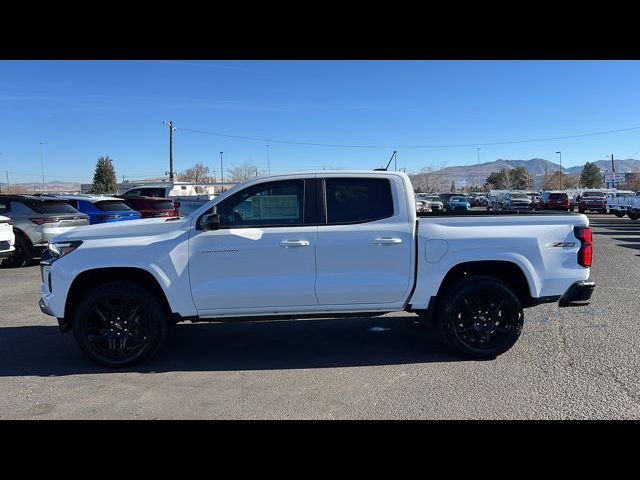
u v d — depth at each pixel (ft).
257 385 16.11
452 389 15.51
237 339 21.44
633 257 46.29
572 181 392.68
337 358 18.74
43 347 20.52
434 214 20.34
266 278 17.65
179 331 22.82
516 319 17.94
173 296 17.57
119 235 17.88
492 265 18.38
